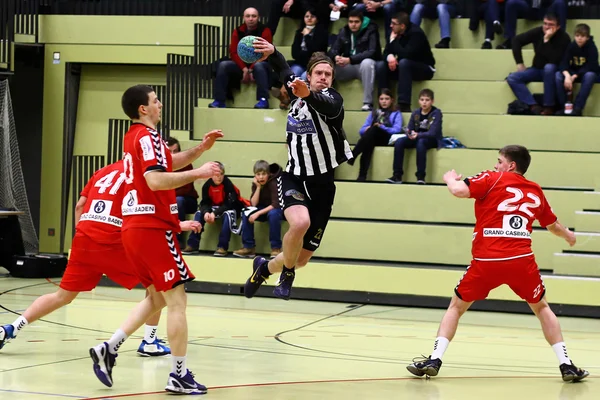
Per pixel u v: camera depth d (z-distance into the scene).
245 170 15.90
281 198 7.63
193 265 14.39
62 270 16.17
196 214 14.86
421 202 14.47
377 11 17.20
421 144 14.70
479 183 7.62
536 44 15.87
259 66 16.38
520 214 7.60
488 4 16.67
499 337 10.51
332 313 12.38
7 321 10.43
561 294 12.72
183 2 18.72
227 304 13.04
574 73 15.59
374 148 15.22
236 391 6.59
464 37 17.23
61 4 19.28
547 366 8.38
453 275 13.14
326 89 7.30
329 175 7.63
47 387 6.61
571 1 17.91
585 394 6.84
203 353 8.57
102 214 7.81
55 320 10.72
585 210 13.99
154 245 6.46
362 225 14.27
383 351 9.05
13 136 17.34
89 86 19.31
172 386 6.41
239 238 14.93
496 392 6.86
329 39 16.95
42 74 19.08
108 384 6.55
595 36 16.77
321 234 7.86
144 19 18.52
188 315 11.73
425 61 16.17
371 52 16.16
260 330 10.47
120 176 7.85
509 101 16.02
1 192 16.94
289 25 17.69
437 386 7.07
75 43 18.80
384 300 13.45
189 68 16.98
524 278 7.53
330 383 7.06
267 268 7.98
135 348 8.75
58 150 18.97
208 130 16.44
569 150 15.13
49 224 19.08
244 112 16.30
